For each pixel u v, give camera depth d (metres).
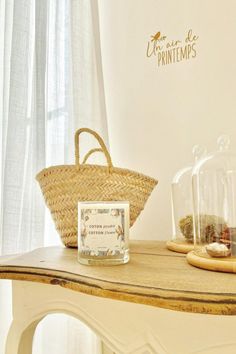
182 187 0.75
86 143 0.94
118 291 0.36
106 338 0.47
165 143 0.88
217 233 0.53
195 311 0.32
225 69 0.77
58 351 0.90
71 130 0.98
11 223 0.90
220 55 0.78
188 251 0.57
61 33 1.04
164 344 0.41
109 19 1.06
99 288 0.38
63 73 1.02
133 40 0.98
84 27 1.00
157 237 0.87
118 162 0.99
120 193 0.62
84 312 0.50
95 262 0.48
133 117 0.96
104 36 1.07
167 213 0.85
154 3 0.94
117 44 1.03
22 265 0.49
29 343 0.60
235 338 0.37
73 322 0.89
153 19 0.94
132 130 0.96
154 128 0.91
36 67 0.96
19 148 0.93
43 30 0.98
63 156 0.98
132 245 0.69
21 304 0.58
